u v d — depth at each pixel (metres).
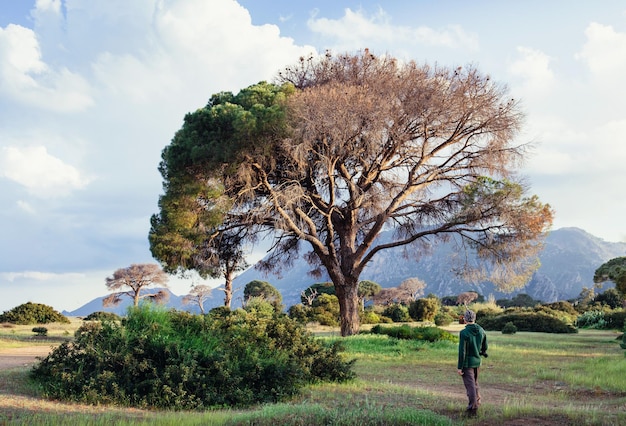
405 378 15.00
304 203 30.55
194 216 26.20
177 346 10.84
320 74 29.94
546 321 38.94
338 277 29.25
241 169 25.61
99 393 10.01
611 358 19.05
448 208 29.92
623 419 7.92
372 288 103.62
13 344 23.72
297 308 48.16
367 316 49.22
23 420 7.62
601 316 44.75
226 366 10.94
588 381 13.68
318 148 26.98
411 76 26.70
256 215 26.94
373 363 18.55
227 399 10.52
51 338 28.64
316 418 7.90
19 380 11.52
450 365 18.34
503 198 26.89
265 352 12.28
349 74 28.84
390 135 26.69
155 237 26.86
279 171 28.91
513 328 36.00
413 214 31.33
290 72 31.16
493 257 28.09
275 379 11.16
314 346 13.51
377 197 28.69
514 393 12.40
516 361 19.48
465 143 28.97
